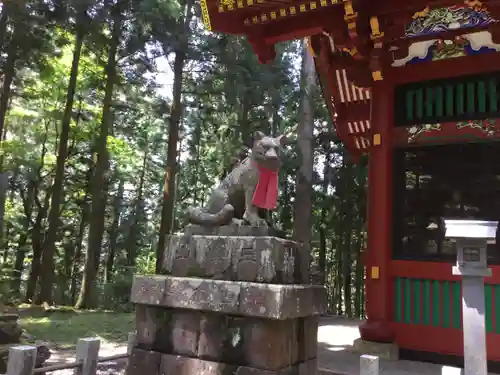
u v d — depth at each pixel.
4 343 6.55
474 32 7.19
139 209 27.83
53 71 18.64
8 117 20.17
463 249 4.11
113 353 8.05
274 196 4.94
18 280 18.80
